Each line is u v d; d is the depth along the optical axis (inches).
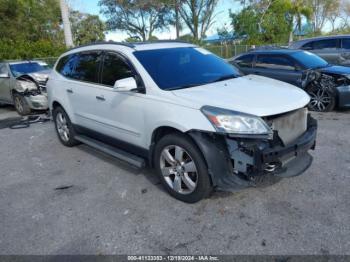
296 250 103.3
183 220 124.1
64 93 206.4
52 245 114.0
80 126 202.7
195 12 1497.3
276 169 122.5
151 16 1614.2
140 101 144.9
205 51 183.0
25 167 191.8
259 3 1266.0
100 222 126.5
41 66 400.8
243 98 126.0
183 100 127.9
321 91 280.4
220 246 108.0
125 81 141.3
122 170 177.3
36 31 1053.8
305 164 134.4
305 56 309.9
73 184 163.3
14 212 138.5
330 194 135.5
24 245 114.9
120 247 110.8
